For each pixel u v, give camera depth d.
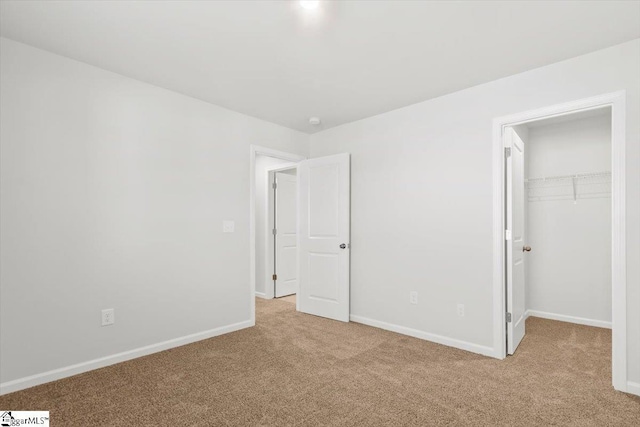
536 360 2.72
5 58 2.20
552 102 2.52
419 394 2.17
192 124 3.19
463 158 2.99
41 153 2.33
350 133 3.92
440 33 2.14
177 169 3.07
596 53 2.34
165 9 1.90
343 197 3.85
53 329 2.37
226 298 3.42
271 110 3.54
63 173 2.43
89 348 2.53
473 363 2.65
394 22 2.02
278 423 1.86
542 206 4.11
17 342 2.22
